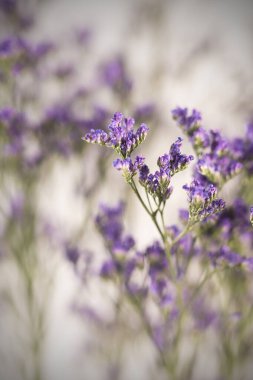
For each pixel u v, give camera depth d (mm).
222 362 416
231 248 365
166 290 382
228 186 395
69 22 657
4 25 519
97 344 528
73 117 474
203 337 414
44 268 487
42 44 490
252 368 445
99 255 476
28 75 484
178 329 379
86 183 482
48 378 599
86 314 488
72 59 562
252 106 562
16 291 521
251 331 403
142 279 397
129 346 491
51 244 496
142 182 326
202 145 352
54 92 549
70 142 470
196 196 327
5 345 525
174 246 365
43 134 468
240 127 549
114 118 324
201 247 375
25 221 461
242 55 702
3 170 455
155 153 579
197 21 695
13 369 521
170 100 615
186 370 414
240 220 360
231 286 395
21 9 518
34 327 474
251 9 720
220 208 331
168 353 394
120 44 653
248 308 401
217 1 712
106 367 510
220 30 696
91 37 595
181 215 364
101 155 467
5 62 454
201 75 656
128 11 685
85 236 495
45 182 493
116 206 412
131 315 444
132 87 499
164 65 611
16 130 447
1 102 466
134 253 388
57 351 626
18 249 466
